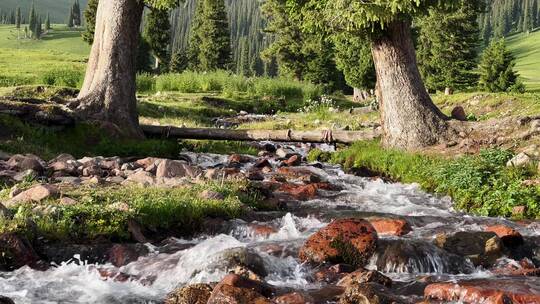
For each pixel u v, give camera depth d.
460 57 59.06
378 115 27.91
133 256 7.97
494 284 6.41
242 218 10.05
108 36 19.53
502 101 26.09
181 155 18.38
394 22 17.03
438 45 58.91
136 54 20.06
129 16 19.72
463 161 13.95
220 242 8.30
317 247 7.79
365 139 19.16
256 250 8.06
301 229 9.79
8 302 5.67
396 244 7.81
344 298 5.96
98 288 6.79
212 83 45.38
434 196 13.34
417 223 10.16
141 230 9.01
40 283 6.88
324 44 64.69
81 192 10.44
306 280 7.11
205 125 27.59
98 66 19.52
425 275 7.29
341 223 8.05
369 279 6.75
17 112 17.12
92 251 8.02
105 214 8.88
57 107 17.78
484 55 63.84
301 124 25.89
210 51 86.50
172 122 26.02
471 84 60.19
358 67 58.62
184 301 6.08
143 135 19.75
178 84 43.94
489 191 12.19
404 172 15.44
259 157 19.30
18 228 7.98
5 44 192.38
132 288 6.84
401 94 17.14
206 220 9.69
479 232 8.37
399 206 11.99
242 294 5.77
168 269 7.36
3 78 40.50
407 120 17.02
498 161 13.70
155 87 44.53
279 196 12.46
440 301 6.07
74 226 8.53
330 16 16.45
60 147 17.09
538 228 9.98
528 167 12.92
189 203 9.90
